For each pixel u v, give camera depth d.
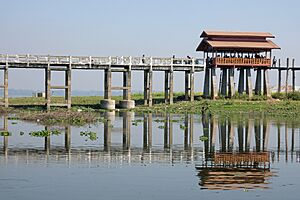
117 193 23.12
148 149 37.69
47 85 81.19
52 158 32.62
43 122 59.88
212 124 58.47
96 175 27.03
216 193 23.36
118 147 38.56
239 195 23.03
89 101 99.19
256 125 57.31
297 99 89.50
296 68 95.00
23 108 81.81
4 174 27.00
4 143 39.84
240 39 92.12
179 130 51.81
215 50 90.31
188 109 79.69
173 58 87.25
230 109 78.06
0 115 70.81
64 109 78.81
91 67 83.25
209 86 93.19
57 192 23.17
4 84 81.00
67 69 82.31
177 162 31.67
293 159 33.44
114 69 84.81
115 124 58.53
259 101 85.31
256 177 27.06
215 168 29.59
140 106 87.38
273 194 23.28
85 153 35.09
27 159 32.06
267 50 90.69
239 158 33.66
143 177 26.64
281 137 46.06
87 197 22.38
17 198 22.06
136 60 85.44
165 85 90.31
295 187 24.69
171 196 22.72
